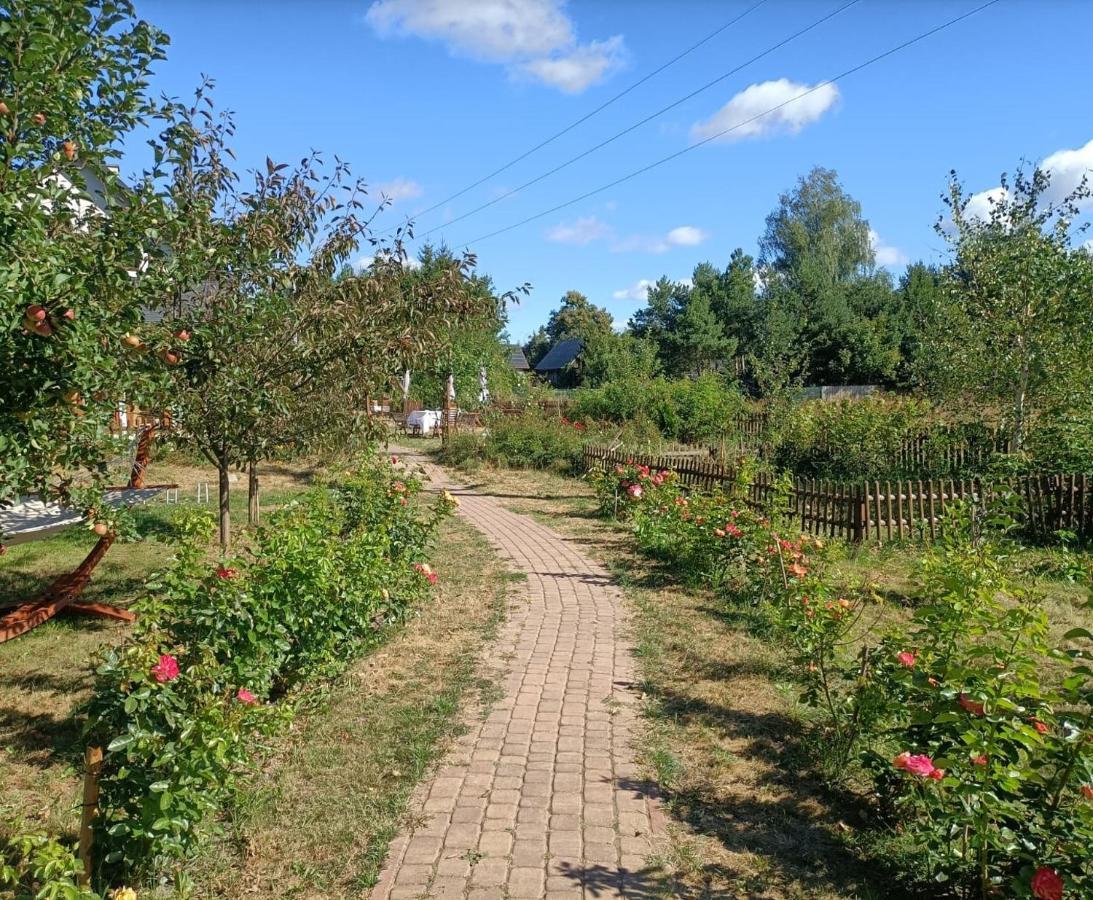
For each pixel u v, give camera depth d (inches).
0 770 162.7
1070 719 109.1
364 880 124.5
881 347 1657.2
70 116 154.6
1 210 121.7
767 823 144.3
